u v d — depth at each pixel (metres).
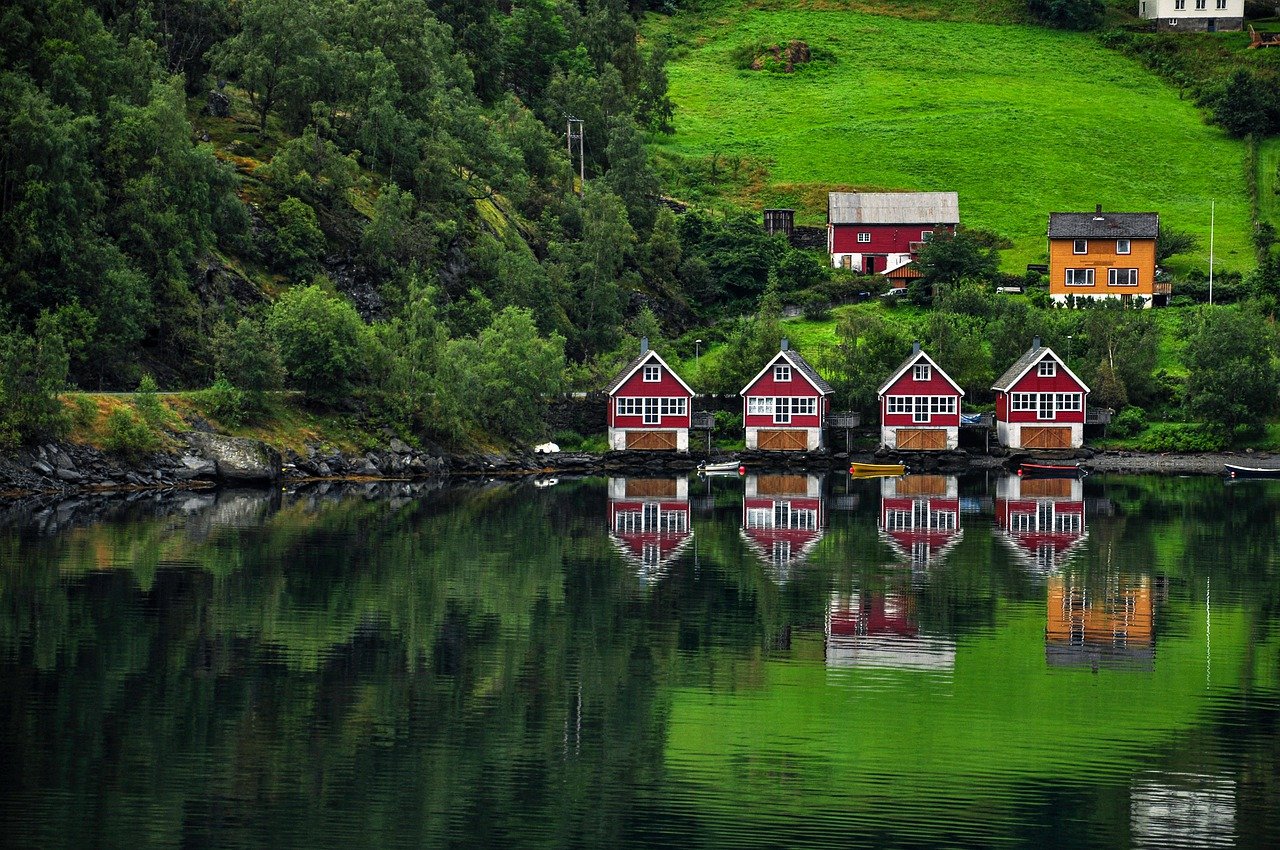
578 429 157.75
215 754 50.19
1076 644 66.88
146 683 57.81
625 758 50.62
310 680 59.09
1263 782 48.88
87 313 122.69
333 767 49.16
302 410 132.25
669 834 44.28
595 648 65.31
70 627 66.38
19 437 109.69
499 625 69.38
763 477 143.62
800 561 88.19
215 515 102.44
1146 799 47.28
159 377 130.25
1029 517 109.06
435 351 139.00
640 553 90.69
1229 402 150.00
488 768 49.53
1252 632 69.56
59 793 46.19
